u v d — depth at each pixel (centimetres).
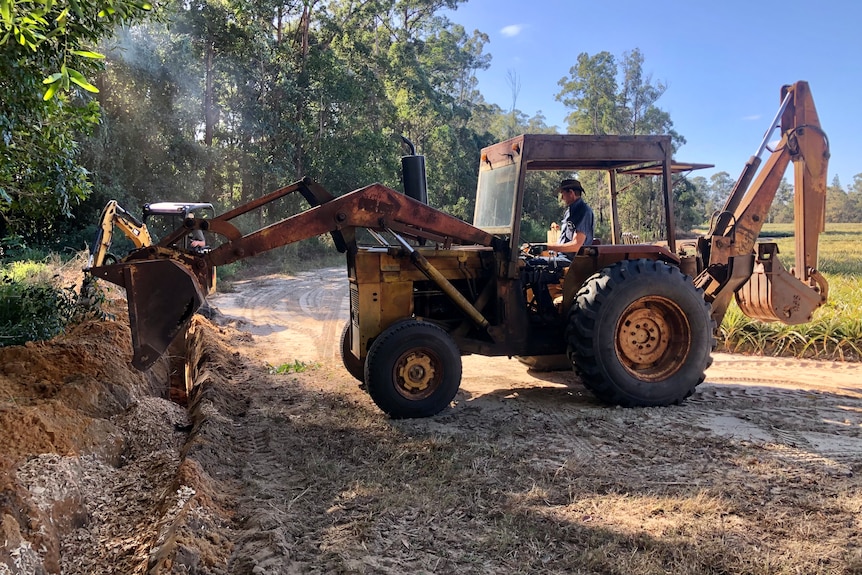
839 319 754
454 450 399
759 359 720
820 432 438
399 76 3725
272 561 261
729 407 509
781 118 600
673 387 510
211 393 502
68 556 272
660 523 297
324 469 369
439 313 547
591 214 609
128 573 258
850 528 290
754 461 378
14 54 463
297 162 2536
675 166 568
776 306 582
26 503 267
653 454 394
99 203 1642
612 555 268
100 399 434
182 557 245
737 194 590
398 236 502
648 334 525
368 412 495
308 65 2561
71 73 307
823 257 2331
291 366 667
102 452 372
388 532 293
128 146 1775
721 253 582
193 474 325
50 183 597
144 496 332
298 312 1116
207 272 455
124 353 534
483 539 286
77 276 1010
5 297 562
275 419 472
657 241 650
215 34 2103
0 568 225
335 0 3062
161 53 1861
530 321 552
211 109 2158
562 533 290
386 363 468
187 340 740
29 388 415
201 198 2164
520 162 515
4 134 498
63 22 360
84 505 306
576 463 378
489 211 574
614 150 528
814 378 622
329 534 291
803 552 268
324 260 2391
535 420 471
